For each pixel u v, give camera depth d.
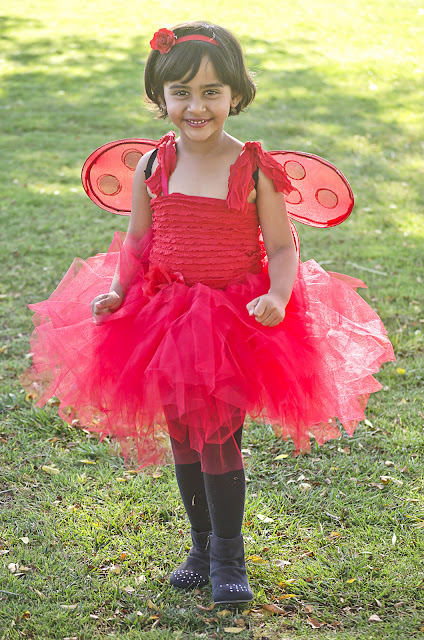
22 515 2.81
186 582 2.43
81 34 14.12
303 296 2.32
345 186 2.39
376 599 2.37
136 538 2.68
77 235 6.00
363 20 15.52
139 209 2.43
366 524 2.75
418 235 6.13
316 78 11.79
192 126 2.18
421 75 12.16
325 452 3.26
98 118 9.49
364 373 2.39
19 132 8.97
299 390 2.16
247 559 2.56
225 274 2.24
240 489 2.29
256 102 10.39
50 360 2.45
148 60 2.25
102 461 3.20
